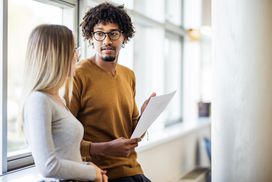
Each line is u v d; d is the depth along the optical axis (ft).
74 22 8.48
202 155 17.04
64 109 4.81
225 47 5.91
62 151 4.68
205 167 16.25
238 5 5.72
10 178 6.74
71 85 5.43
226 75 5.94
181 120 17.03
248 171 5.81
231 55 5.85
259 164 5.72
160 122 14.26
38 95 4.51
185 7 16.48
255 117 5.71
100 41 6.15
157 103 5.92
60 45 4.72
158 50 14.07
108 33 6.12
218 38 5.99
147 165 11.34
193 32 16.51
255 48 5.62
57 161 4.44
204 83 18.15
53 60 4.64
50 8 8.40
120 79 6.63
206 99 18.28
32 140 4.41
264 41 5.55
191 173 15.11
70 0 8.33
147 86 14.12
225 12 5.88
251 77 5.69
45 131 4.41
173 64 16.48
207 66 17.99
